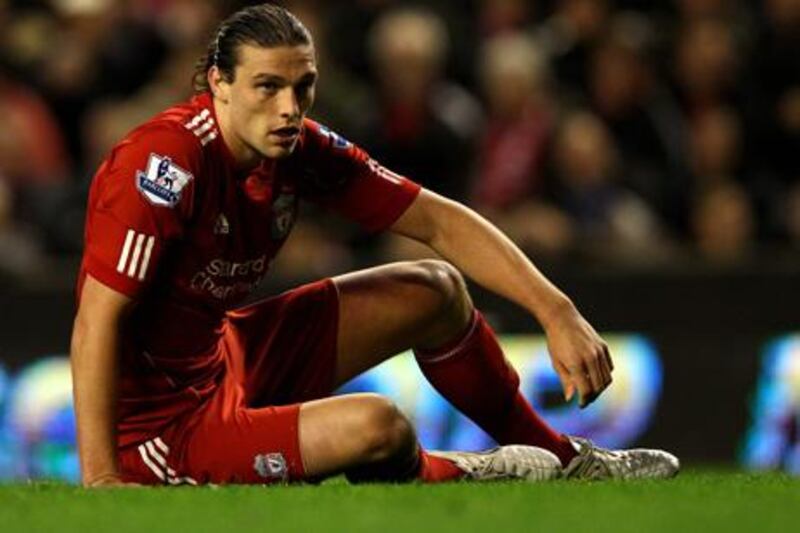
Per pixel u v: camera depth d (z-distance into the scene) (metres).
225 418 20.95
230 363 21.66
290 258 40.12
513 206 42.69
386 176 22.16
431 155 42.84
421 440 35.22
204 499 18.19
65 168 45.31
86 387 19.95
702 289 37.62
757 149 46.06
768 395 37.31
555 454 23.09
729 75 46.41
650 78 45.66
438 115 43.12
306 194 21.75
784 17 47.34
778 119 46.09
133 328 20.69
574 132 42.84
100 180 20.31
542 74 44.78
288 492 18.77
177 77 43.31
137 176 20.08
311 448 20.36
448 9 47.56
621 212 42.66
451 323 22.38
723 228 43.28
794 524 16.48
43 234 41.56
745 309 37.62
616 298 37.72
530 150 43.06
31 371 36.97
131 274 20.00
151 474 20.94
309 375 22.22
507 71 43.41
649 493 18.89
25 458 36.38
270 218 20.98
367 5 47.00
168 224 20.14
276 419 20.59
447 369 22.59
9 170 42.81
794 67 46.91
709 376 37.28
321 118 43.06
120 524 16.53
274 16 20.20
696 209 44.12
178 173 20.14
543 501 18.05
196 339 21.00
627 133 44.72
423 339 22.47
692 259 40.16
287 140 20.19
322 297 22.20
